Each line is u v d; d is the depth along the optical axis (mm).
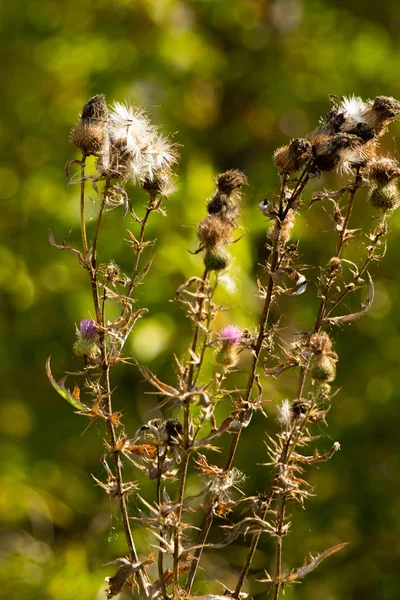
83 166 2713
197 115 10430
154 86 9883
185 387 2387
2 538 9461
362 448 9258
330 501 9164
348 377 9383
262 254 9047
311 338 2684
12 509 8992
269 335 2676
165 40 9672
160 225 8133
